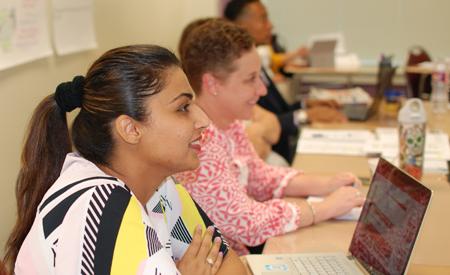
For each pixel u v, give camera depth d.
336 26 4.88
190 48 1.66
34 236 0.95
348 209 1.61
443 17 4.67
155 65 0.99
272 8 4.94
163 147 1.01
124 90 0.98
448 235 1.43
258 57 1.67
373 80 4.57
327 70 3.93
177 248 1.26
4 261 1.11
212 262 1.19
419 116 1.85
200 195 1.52
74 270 0.90
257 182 1.91
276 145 3.03
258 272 1.25
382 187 1.26
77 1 2.38
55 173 1.08
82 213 0.92
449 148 2.26
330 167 2.14
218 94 1.66
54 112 1.07
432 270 1.25
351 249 1.33
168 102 1.00
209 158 1.52
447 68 3.09
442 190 1.79
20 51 1.86
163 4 3.79
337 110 3.16
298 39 4.96
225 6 4.14
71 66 2.37
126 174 1.04
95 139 1.02
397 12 4.74
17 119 1.87
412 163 1.86
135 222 0.93
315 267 1.26
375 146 2.36
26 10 1.90
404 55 4.80
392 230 1.17
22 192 1.10
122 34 3.03
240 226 1.51
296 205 1.58
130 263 0.89
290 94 4.22
